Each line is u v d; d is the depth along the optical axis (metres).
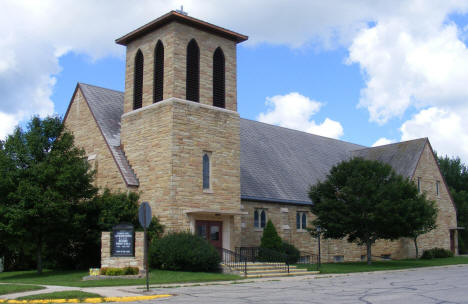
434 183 50.41
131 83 34.00
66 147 29.95
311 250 41.19
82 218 28.48
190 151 30.59
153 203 30.36
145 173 31.28
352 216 34.44
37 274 28.64
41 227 27.88
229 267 27.89
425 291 18.86
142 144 31.89
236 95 34.16
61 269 32.41
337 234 36.31
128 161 32.75
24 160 28.47
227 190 32.25
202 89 32.06
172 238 27.67
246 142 43.78
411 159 49.03
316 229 36.59
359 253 45.69
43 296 16.97
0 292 18.34
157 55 32.59
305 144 51.00
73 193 28.86
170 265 27.34
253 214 36.88
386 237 36.94
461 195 67.94
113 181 32.28
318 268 32.31
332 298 16.77
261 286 21.66
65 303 16.56
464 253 62.09
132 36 33.84
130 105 33.75
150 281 22.75
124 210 29.09
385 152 52.34
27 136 29.02
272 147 46.06
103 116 35.16
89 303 16.67
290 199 39.88
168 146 29.91
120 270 24.83
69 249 32.28
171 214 29.11
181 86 31.03
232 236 31.88
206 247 27.59
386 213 34.12
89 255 31.81
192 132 30.88
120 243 25.80
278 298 16.84
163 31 32.03
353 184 35.06
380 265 36.84
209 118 31.97
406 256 45.41
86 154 34.81
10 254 33.91
